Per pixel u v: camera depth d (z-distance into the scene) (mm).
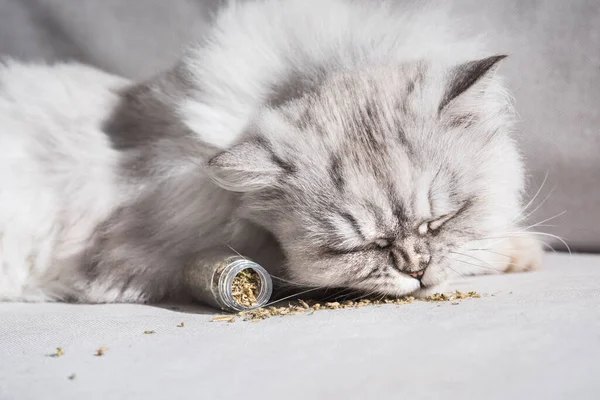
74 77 666
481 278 627
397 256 550
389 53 602
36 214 606
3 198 605
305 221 551
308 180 553
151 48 844
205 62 597
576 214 777
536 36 786
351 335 475
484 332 465
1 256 605
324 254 550
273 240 585
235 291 560
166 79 625
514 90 763
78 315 552
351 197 546
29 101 638
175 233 591
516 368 426
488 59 575
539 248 668
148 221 595
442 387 416
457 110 568
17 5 851
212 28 624
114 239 595
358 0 648
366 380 425
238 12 625
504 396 407
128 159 609
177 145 592
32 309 577
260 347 469
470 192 565
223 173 548
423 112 564
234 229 584
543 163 784
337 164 553
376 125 560
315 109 569
